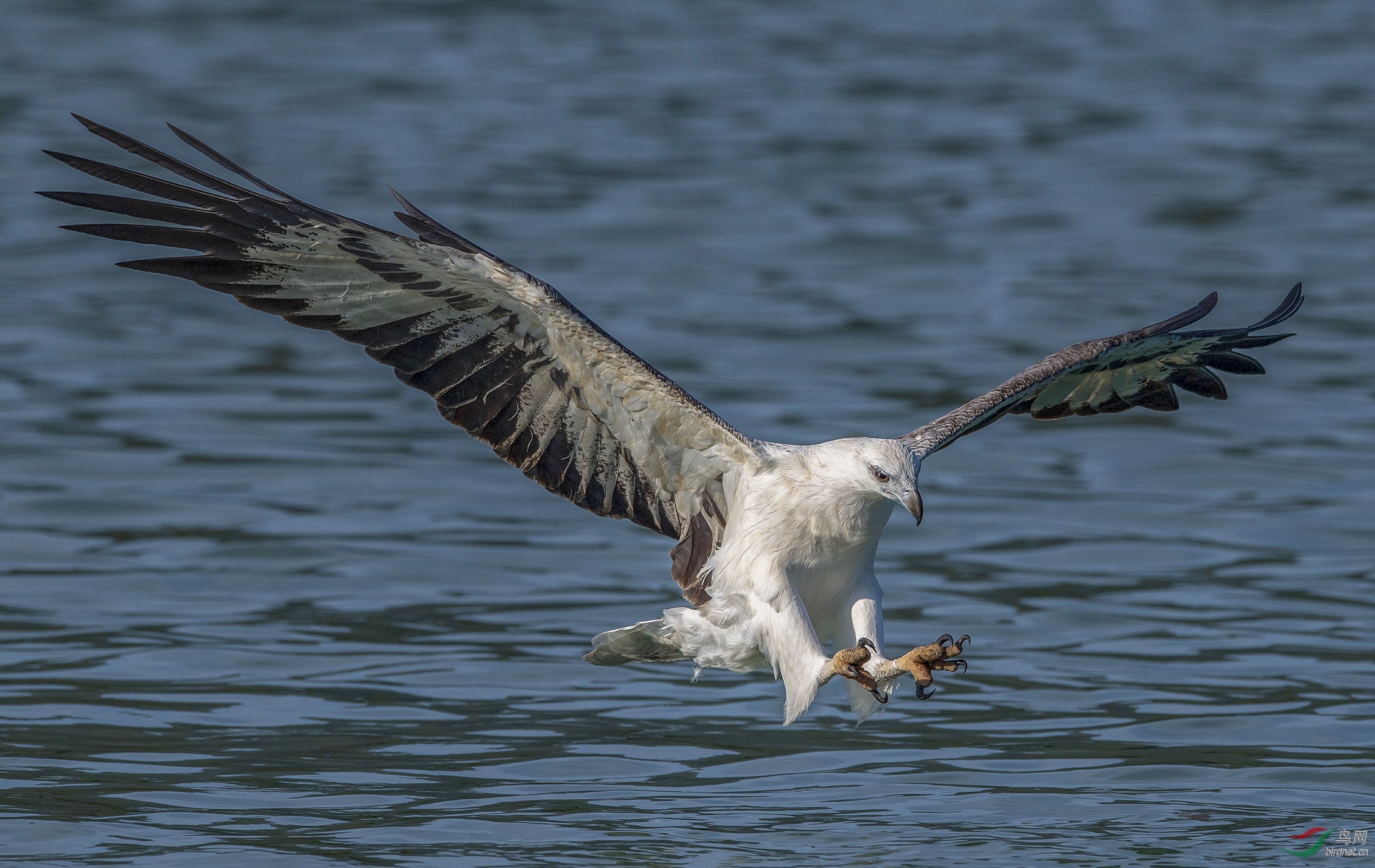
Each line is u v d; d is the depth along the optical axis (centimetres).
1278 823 1060
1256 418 2095
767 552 1009
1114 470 1906
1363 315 2570
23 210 3023
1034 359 2320
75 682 1281
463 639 1402
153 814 1059
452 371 1020
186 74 4222
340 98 4031
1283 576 1565
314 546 1609
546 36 4838
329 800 1090
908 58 4612
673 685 1337
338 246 970
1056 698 1291
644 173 3409
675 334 2420
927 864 989
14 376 2159
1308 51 4734
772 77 4353
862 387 2186
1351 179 3406
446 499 1773
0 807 1059
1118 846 1020
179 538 1619
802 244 2948
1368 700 1277
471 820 1061
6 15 4831
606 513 1065
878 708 1024
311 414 2062
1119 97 4166
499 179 3334
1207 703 1273
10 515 1658
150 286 2645
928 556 1630
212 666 1323
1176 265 2831
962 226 3072
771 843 1030
